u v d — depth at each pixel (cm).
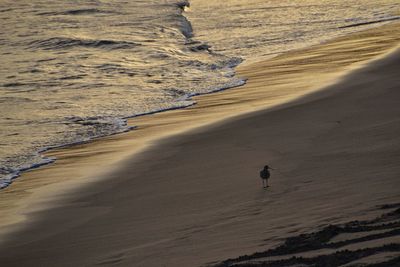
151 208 3700
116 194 4050
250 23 11262
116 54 8969
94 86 7312
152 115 6081
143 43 9588
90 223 3619
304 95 6034
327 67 7325
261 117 5444
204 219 3362
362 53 7975
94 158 4900
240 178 3975
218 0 14388
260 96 6338
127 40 9788
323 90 6144
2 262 3222
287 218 3127
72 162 4844
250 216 3269
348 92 5941
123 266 2914
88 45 9612
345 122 4931
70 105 6550
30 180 4512
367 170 3712
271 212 3266
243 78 7288
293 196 3462
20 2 14038
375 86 6062
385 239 2539
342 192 3384
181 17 11956
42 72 8056
